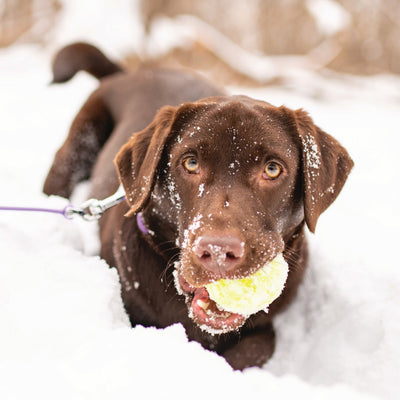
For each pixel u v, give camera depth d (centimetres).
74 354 177
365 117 1019
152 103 360
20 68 1146
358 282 299
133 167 247
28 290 206
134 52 1195
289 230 245
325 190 240
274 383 179
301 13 1573
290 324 310
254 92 1222
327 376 261
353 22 1578
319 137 251
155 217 252
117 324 206
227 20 1698
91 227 332
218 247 188
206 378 168
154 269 260
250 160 221
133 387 160
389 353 241
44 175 487
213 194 212
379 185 581
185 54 1285
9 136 641
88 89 980
